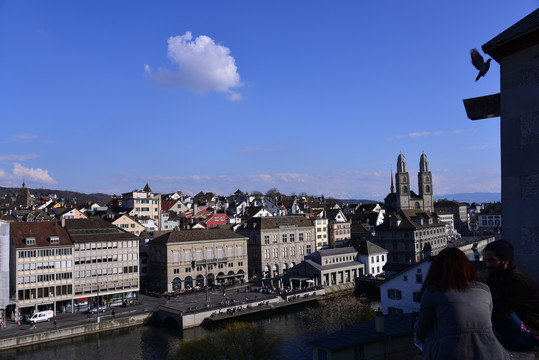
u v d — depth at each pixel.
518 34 7.97
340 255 116.62
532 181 8.06
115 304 93.12
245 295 100.19
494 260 6.04
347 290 109.38
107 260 91.94
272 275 128.75
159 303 92.62
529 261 8.05
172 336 74.62
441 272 5.00
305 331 73.12
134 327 80.88
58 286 84.94
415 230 126.69
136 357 63.72
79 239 89.06
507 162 8.57
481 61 9.02
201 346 51.88
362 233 161.25
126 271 94.62
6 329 73.56
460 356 4.56
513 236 8.38
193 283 109.06
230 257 117.00
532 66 8.11
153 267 109.50
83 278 88.44
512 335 5.79
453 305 4.73
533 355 5.69
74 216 161.38
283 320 83.94
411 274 49.91
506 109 8.62
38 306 84.31
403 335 32.81
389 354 32.25
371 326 35.31
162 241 106.38
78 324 75.88
